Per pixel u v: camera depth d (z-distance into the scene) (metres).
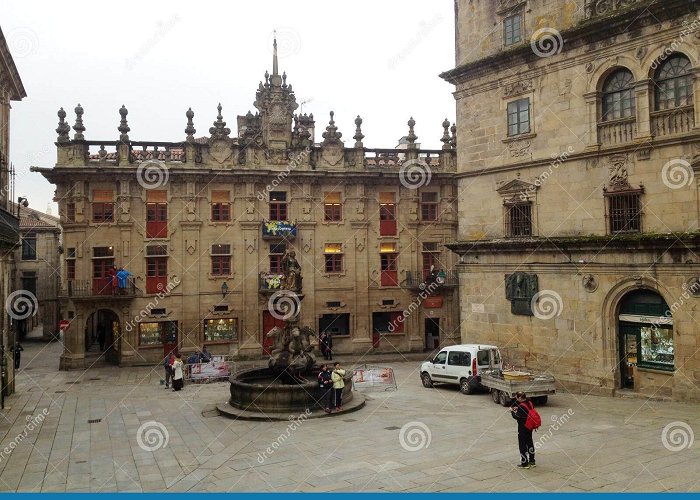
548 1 26.30
